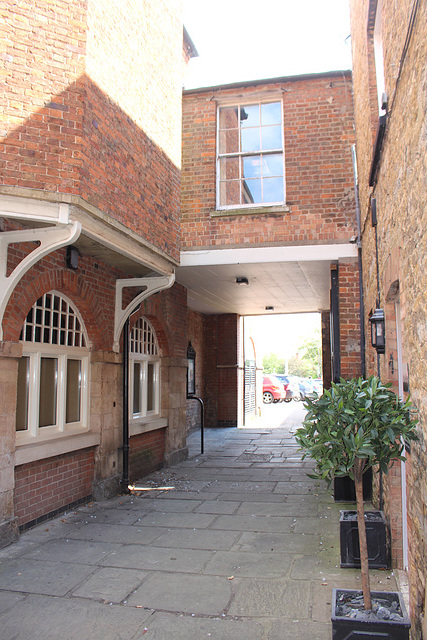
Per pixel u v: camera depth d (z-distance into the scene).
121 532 5.75
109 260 7.11
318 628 3.56
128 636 3.50
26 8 4.98
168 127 7.51
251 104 9.30
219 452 11.48
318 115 8.73
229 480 8.55
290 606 3.91
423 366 2.94
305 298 13.24
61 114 4.96
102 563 4.82
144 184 6.55
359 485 3.19
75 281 6.49
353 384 3.23
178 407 10.44
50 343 6.33
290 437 13.72
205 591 4.20
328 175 8.57
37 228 5.33
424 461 2.92
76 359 6.98
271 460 10.41
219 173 9.27
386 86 4.43
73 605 3.96
